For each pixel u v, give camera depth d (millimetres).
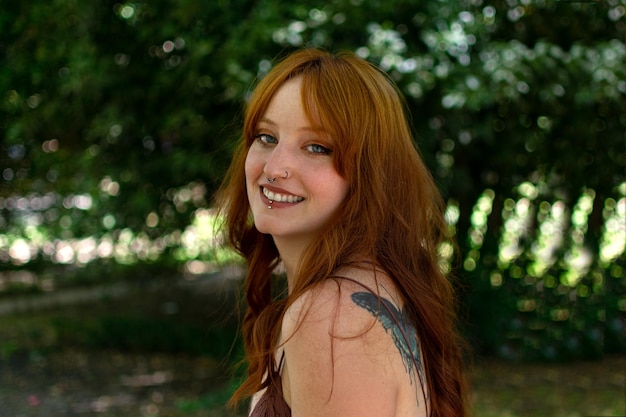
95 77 4605
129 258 7816
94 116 5102
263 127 1275
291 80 1258
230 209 1655
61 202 6324
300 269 1188
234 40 4195
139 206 5004
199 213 5531
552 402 4965
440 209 1698
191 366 6051
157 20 4715
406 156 1313
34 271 9828
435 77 4367
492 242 6285
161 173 5102
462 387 1438
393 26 4703
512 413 4711
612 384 5426
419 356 1176
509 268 6293
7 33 5375
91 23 4672
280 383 1213
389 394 1073
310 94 1212
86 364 6207
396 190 1283
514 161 5613
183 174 4859
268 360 1262
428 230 1391
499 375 5672
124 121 4719
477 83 4258
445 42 4492
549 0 5270
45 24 5004
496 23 5328
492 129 5105
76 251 8023
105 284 9211
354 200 1208
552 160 5812
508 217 6340
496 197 6223
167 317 7270
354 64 1272
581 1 5090
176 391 5371
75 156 5516
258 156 1274
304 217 1220
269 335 1326
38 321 7844
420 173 1357
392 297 1165
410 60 4359
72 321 7422
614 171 5887
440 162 5234
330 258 1151
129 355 6492
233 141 3912
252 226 1671
